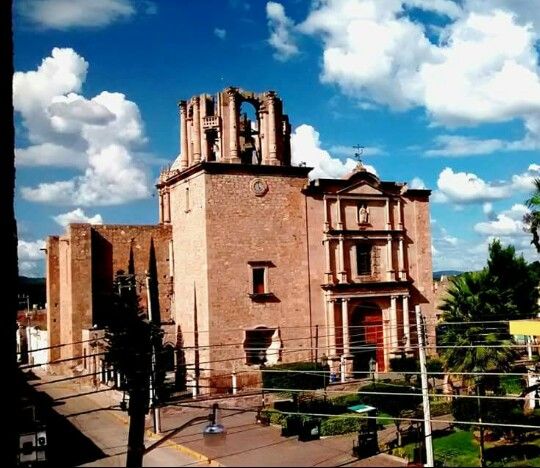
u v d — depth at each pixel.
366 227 51.72
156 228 55.22
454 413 33.78
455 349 32.62
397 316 52.03
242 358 44.06
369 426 28.39
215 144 52.34
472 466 27.42
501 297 35.31
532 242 37.31
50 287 61.66
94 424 36.84
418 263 53.94
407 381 40.53
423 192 54.69
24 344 76.75
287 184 49.19
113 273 54.09
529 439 31.61
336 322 49.41
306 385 44.78
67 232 55.75
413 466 24.48
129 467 20.16
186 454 23.27
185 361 49.09
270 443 27.70
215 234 46.34
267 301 47.47
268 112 49.97
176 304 51.84
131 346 30.98
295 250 48.91
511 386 37.25
